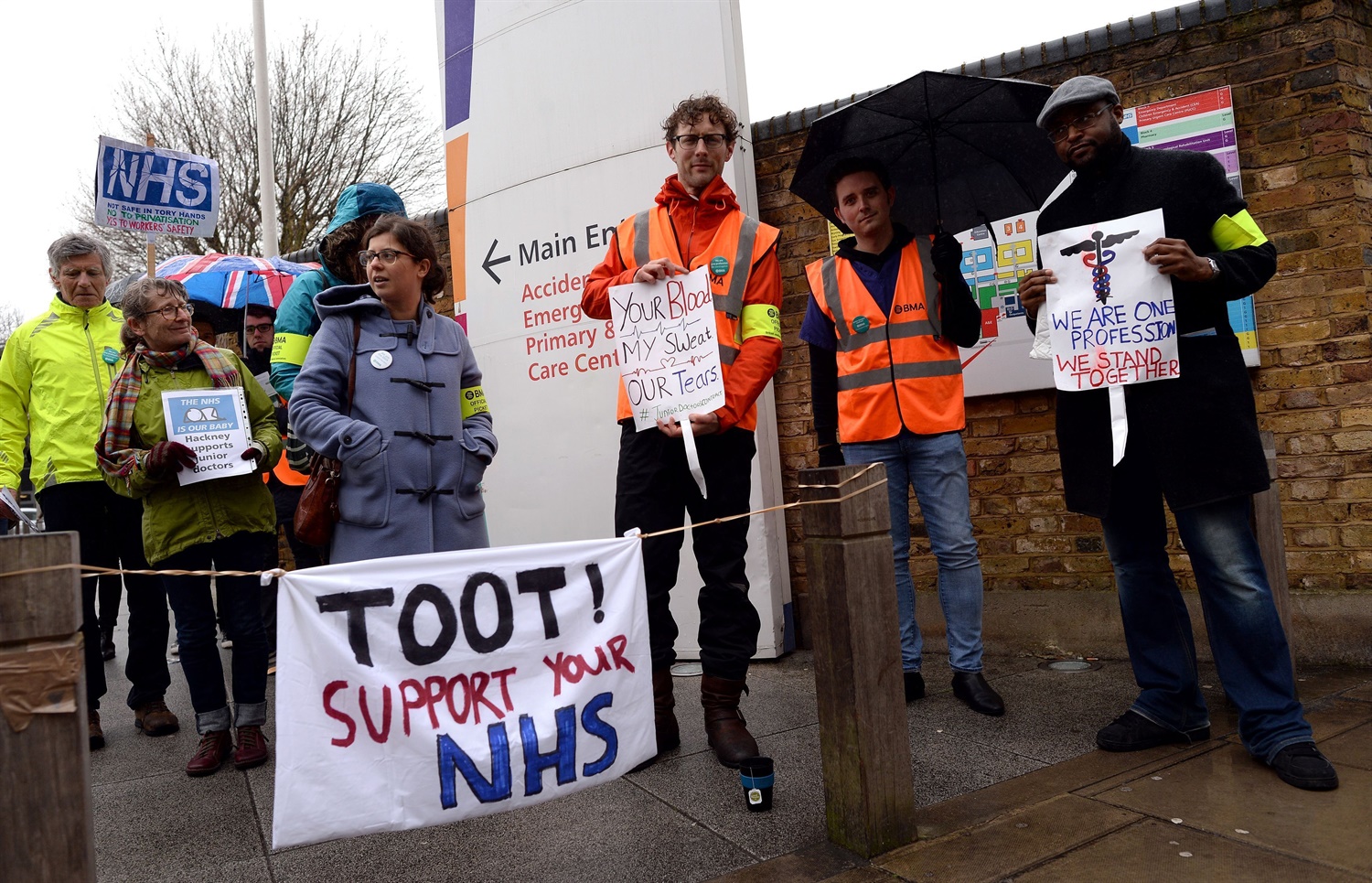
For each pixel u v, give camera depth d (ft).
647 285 10.27
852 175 12.60
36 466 13.21
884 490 8.12
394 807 6.67
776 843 8.32
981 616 12.41
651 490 10.63
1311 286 13.07
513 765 7.09
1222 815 8.25
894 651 8.13
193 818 9.90
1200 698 10.27
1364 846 7.44
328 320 9.57
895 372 12.50
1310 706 11.27
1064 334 10.11
